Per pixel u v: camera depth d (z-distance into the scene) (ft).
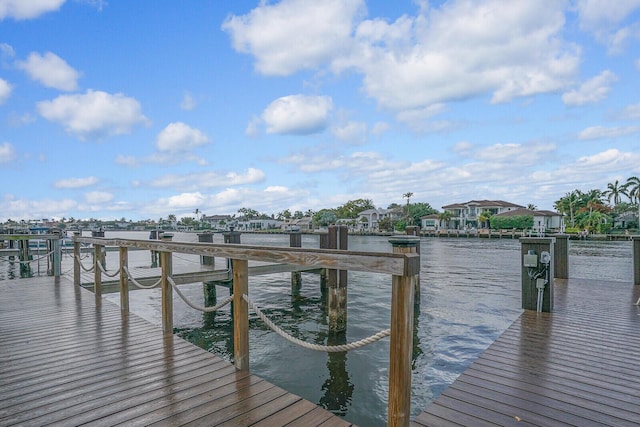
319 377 15.60
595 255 78.18
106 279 26.58
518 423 7.42
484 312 24.73
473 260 64.23
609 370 10.16
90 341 12.50
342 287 22.11
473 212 213.05
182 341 12.50
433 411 7.93
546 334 13.44
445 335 19.90
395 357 6.13
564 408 8.04
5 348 11.80
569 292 21.34
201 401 8.11
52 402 8.14
